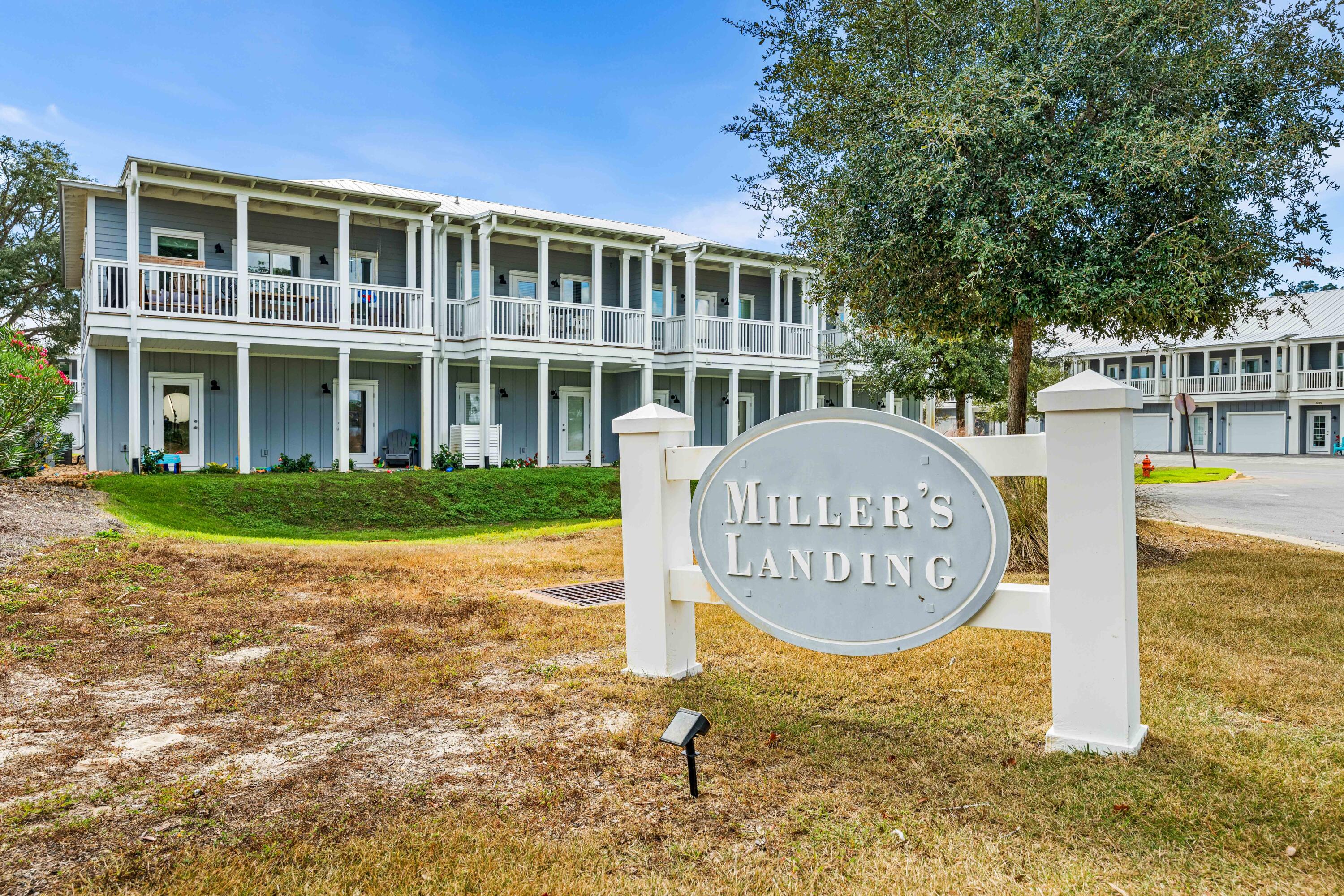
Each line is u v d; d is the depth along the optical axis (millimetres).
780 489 3590
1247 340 38562
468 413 20375
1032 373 21859
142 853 2270
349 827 2469
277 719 3436
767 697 3742
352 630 5008
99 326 14117
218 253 16656
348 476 15680
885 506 3320
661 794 2730
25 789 2662
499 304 18828
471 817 2539
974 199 6340
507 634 4930
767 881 2172
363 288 16719
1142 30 6281
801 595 3535
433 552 8531
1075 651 3012
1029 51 6676
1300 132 6449
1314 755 2938
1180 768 2822
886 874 2213
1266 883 2117
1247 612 5297
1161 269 6137
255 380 17422
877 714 3510
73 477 12742
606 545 9461
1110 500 2920
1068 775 2791
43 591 5348
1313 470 26094
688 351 21500
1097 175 6191
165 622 4969
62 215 16734
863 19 7449
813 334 23859
